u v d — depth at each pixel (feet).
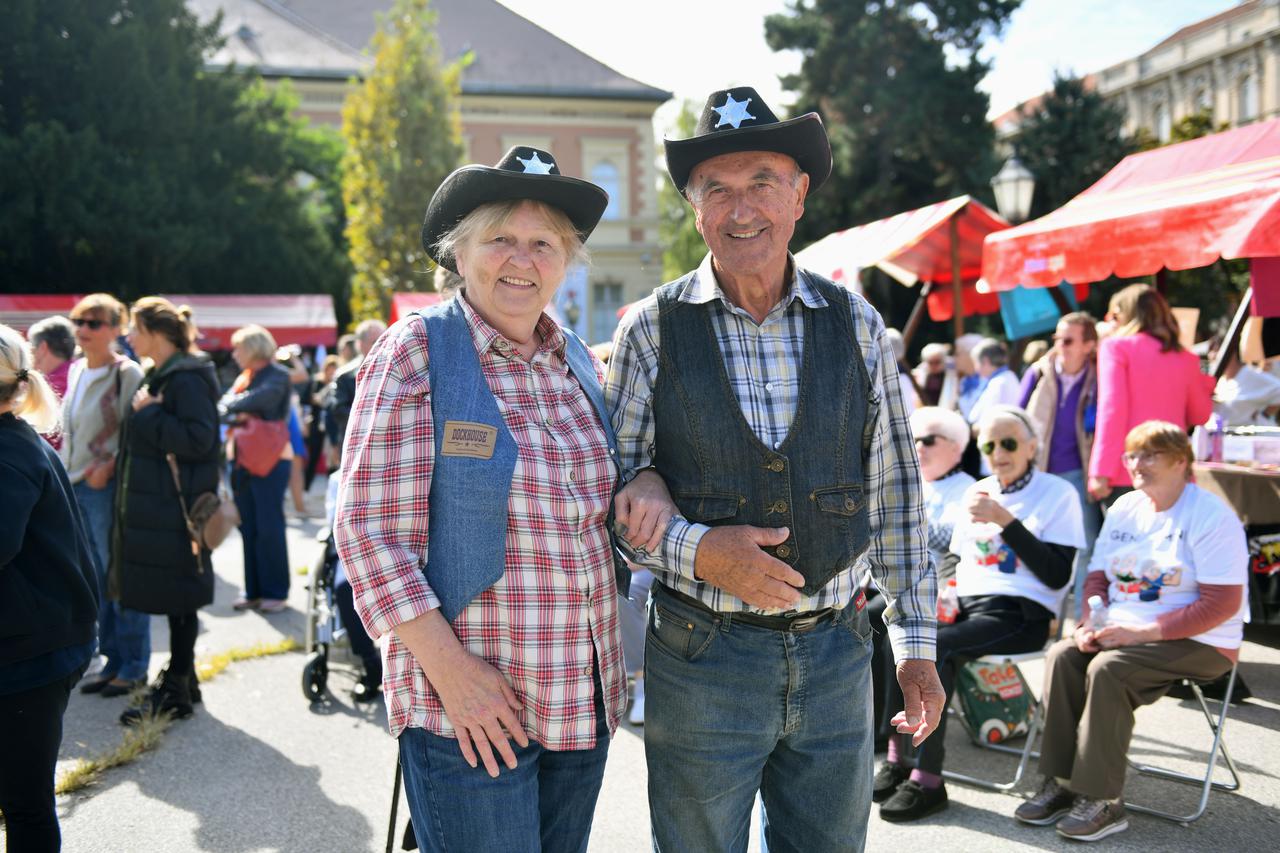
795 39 82.43
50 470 8.94
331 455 25.44
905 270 33.17
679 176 6.83
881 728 12.59
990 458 13.24
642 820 11.80
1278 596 15.37
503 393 6.34
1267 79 135.33
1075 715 11.34
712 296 6.62
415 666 6.15
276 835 11.44
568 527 6.30
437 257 6.94
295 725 15.03
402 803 12.25
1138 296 16.60
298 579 25.32
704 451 6.43
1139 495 12.52
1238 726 13.94
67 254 66.90
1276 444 16.61
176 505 14.57
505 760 6.04
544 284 6.48
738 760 6.60
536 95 103.40
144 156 69.21
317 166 92.17
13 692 8.45
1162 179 19.30
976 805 11.95
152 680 16.99
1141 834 11.00
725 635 6.52
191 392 14.55
